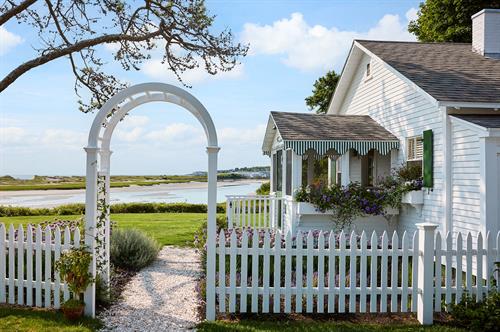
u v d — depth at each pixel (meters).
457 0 23.22
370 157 14.84
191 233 16.38
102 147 7.59
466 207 9.61
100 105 13.38
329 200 12.21
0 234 7.25
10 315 6.48
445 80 11.41
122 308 7.20
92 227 6.68
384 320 6.46
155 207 28.44
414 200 11.50
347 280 7.62
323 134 12.84
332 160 15.72
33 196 48.59
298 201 12.58
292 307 6.97
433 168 10.98
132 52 13.03
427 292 6.30
